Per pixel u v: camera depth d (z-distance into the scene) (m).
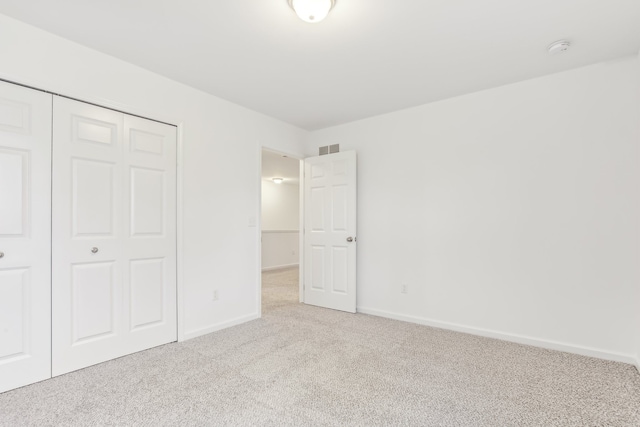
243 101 3.33
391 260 3.61
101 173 2.40
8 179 1.99
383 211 3.69
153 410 1.79
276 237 7.93
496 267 2.96
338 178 3.96
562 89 2.68
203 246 3.05
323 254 4.09
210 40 2.24
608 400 1.89
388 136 3.67
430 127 3.37
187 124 2.95
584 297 2.57
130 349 2.55
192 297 2.95
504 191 2.93
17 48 2.02
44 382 2.09
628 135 2.42
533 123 2.80
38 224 2.10
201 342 2.83
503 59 2.48
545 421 1.69
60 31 2.13
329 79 2.84
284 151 4.01
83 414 1.75
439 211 3.29
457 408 1.81
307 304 4.25
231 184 3.33
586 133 2.58
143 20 2.01
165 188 2.79
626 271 2.41
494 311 2.96
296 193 9.09
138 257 2.61
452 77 2.79
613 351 2.45
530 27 2.07
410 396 1.93
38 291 2.10
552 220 2.71
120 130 2.51
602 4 1.85
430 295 3.33
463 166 3.15
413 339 2.91
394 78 2.81
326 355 2.55
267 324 3.36
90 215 2.34
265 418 1.72
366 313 3.79
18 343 2.02
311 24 2.05
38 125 2.11
